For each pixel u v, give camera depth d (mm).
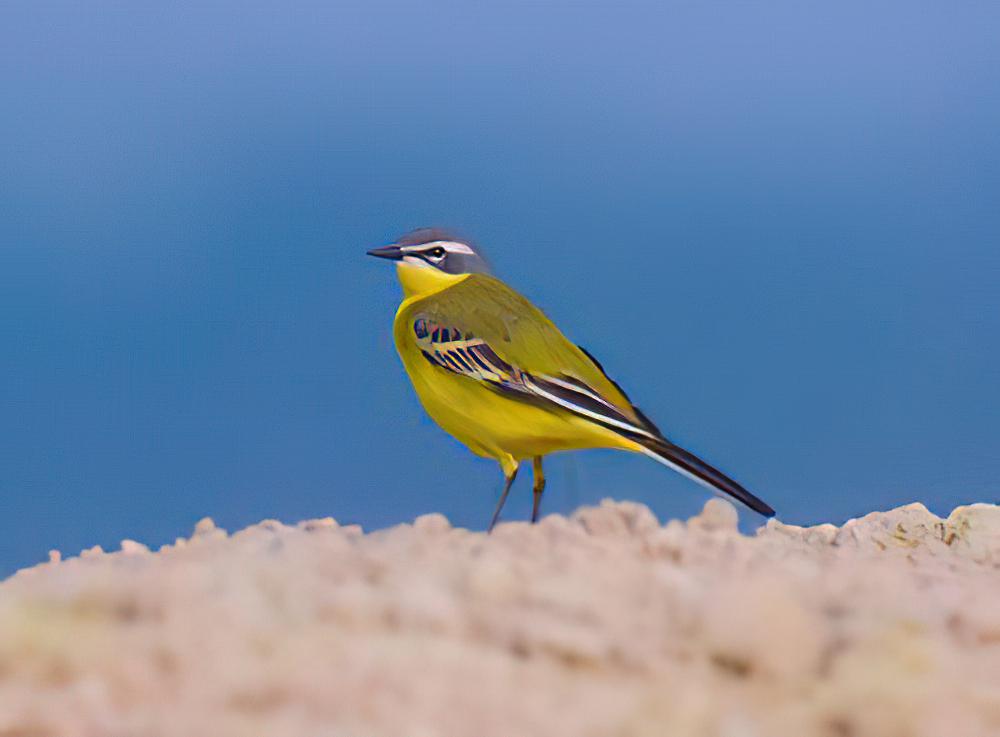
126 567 12617
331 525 16016
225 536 15594
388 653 9188
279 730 7910
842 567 13039
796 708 8656
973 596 11352
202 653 9133
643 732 8117
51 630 9453
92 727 8008
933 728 8305
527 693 8633
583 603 10125
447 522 15477
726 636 9273
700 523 15711
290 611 9969
